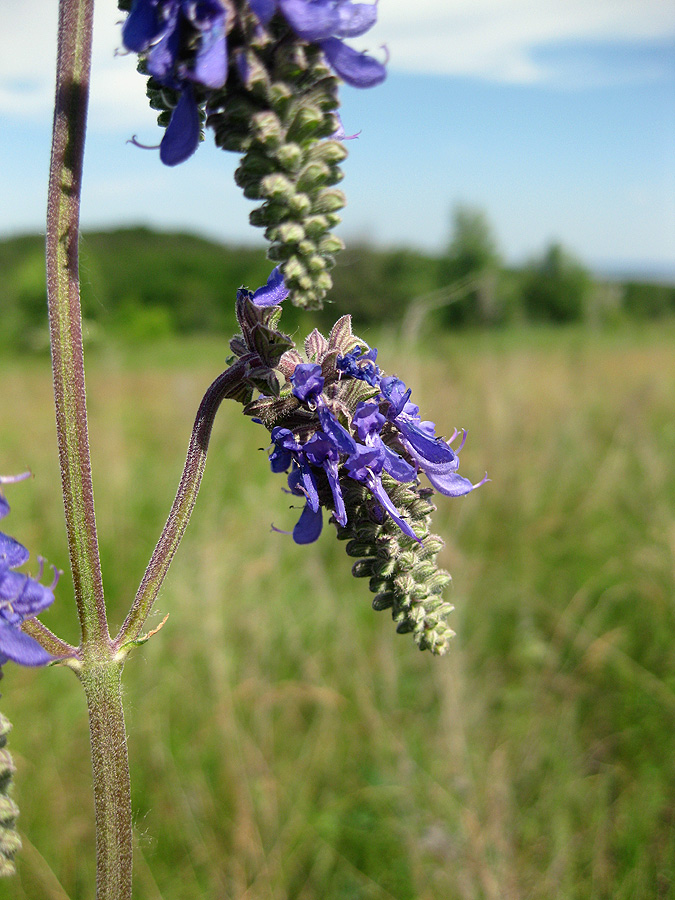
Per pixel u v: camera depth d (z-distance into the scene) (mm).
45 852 229
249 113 82
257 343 106
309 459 104
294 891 228
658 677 287
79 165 99
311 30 82
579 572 354
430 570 105
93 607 105
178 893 223
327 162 83
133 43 84
